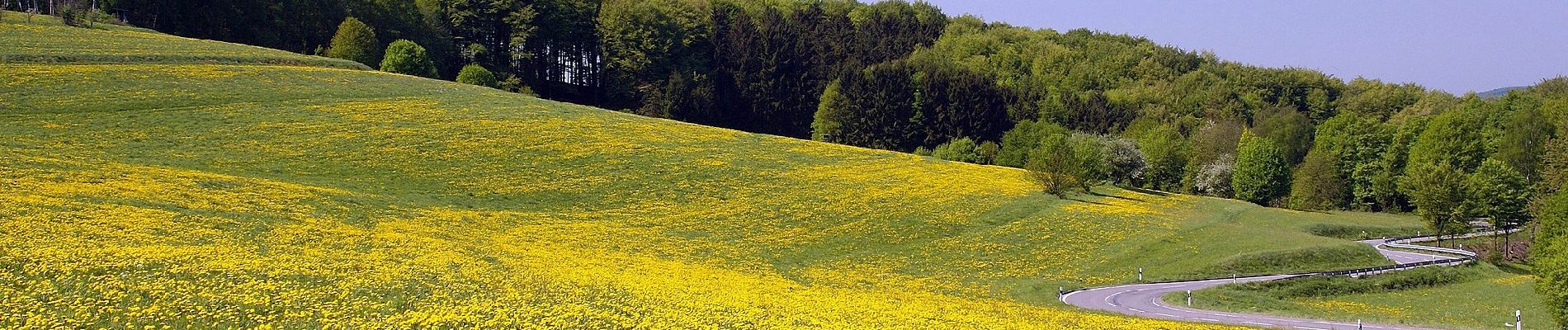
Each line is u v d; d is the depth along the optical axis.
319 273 26.84
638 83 156.50
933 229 61.25
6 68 80.31
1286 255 59.12
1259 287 51.22
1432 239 80.94
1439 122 105.31
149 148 64.06
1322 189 105.50
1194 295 48.06
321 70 99.94
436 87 98.81
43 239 27.98
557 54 165.75
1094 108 147.00
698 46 168.25
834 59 166.50
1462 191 72.69
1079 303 44.66
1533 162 102.44
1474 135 105.62
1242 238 64.00
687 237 55.00
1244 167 106.50
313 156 66.75
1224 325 36.53
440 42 148.38
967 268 53.53
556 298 26.12
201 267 25.78
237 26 131.38
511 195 62.22
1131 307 43.53
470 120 82.44
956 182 76.12
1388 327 39.34
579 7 161.62
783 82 156.75
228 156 64.44
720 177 71.06
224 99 80.94
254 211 43.94
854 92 139.75
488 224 51.31
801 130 155.50
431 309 22.48
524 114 87.75
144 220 35.25
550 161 71.31
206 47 103.31
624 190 65.88
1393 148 106.44
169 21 126.75
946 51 183.75
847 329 24.81
